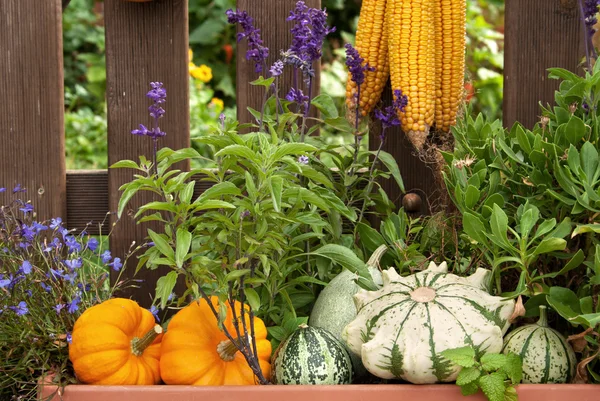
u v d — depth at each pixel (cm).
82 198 239
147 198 236
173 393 174
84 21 554
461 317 172
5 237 202
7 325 194
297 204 183
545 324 179
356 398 171
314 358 181
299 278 204
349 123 226
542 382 174
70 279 193
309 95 214
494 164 196
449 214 223
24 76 232
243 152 167
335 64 496
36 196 235
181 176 175
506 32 234
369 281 192
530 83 235
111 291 209
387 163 218
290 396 172
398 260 215
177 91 234
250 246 173
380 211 231
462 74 223
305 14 212
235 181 207
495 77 480
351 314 197
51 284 198
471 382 168
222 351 186
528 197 194
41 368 188
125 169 235
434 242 216
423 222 221
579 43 232
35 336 191
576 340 180
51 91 233
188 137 235
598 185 188
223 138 186
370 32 222
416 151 237
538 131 204
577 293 187
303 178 219
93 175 239
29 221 227
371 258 209
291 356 182
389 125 216
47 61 232
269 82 209
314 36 213
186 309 191
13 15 230
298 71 236
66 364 193
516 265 185
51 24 231
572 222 185
